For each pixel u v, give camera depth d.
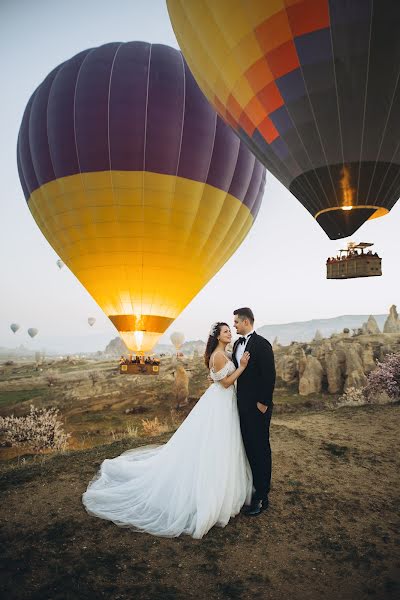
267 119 9.88
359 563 3.03
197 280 16.55
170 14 11.00
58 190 14.85
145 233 14.75
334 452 5.52
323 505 3.96
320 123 9.12
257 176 16.98
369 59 8.24
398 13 7.74
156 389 32.44
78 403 29.81
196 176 14.77
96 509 3.75
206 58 10.32
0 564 2.91
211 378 3.89
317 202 10.15
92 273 15.48
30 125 15.47
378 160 9.18
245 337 3.97
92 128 14.08
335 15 8.04
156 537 3.34
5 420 17.41
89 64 14.73
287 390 30.47
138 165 14.18
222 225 16.14
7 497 4.07
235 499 3.74
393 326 54.84
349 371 29.12
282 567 2.98
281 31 8.62
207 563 3.00
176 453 3.83
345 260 10.17
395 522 3.66
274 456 5.32
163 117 14.17
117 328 16.30
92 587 2.69
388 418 7.48
